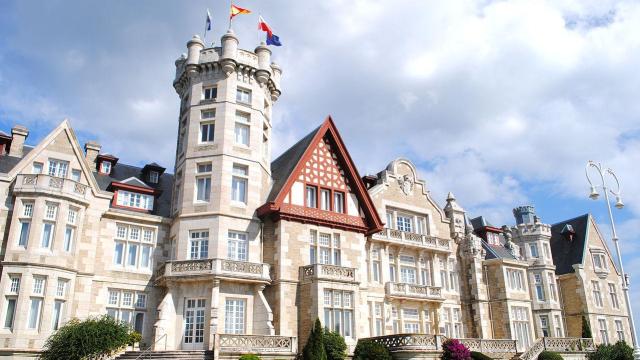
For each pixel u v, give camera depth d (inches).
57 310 949.2
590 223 1964.8
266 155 1252.5
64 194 984.9
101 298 1027.3
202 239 1087.0
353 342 1082.1
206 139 1181.1
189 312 1021.2
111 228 1081.4
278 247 1106.1
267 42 1318.9
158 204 1221.1
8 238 935.0
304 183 1192.2
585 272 1839.3
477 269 1501.0
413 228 1446.9
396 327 1306.6
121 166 1300.4
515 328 1486.2
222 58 1211.9
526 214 1873.8
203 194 1130.0
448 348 1056.8
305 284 1091.3
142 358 892.0
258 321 1034.7
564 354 1386.6
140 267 1092.5
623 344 1457.9
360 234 1245.7
